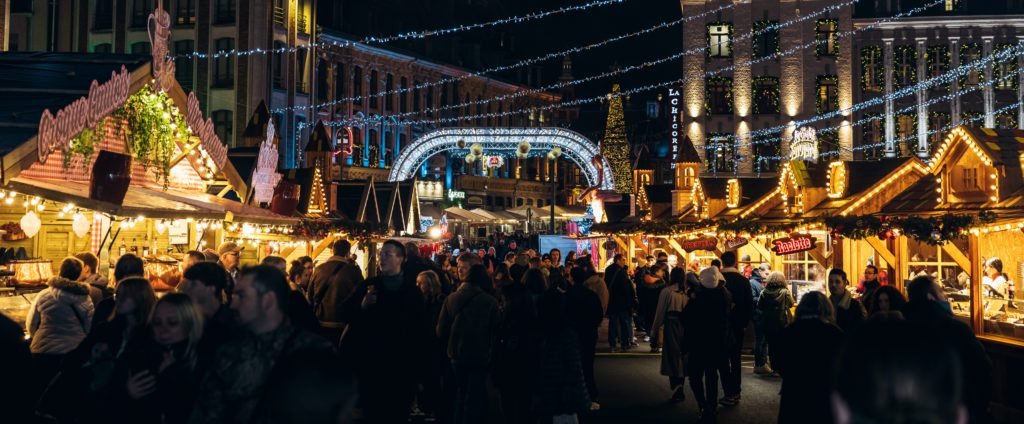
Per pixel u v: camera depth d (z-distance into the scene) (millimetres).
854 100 53594
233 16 49594
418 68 68312
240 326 5090
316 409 2994
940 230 13734
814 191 23328
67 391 6242
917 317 7273
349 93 60312
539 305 10047
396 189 35250
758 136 54531
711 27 55250
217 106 49469
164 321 5543
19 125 10328
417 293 9727
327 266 11094
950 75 52375
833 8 53844
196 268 6277
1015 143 15133
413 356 9594
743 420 12180
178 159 16516
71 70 12680
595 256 44688
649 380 15906
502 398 10953
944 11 52719
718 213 30312
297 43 53438
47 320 8719
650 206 39625
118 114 14367
